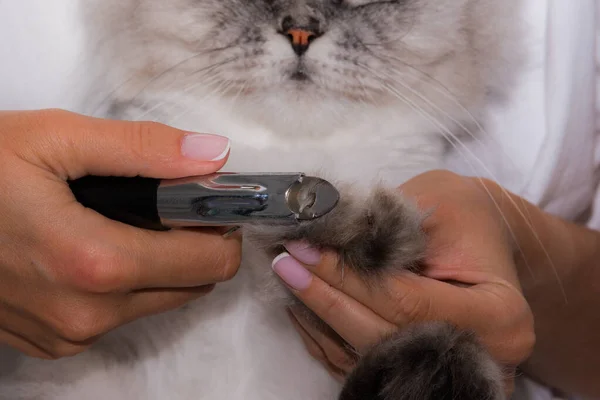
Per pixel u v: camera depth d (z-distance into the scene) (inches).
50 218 11.6
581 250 16.6
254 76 14.5
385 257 12.1
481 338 12.5
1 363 14.9
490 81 15.4
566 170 16.5
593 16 15.6
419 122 15.3
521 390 16.8
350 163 15.2
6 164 11.6
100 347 14.7
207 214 11.0
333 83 14.6
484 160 15.9
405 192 13.6
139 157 11.4
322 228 11.9
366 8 14.3
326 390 14.7
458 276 13.2
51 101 15.3
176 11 14.4
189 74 14.7
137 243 11.7
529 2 15.4
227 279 12.8
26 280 12.1
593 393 18.5
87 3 14.9
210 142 11.5
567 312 17.2
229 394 14.4
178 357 14.5
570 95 15.6
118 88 15.0
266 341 14.5
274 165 14.9
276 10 14.2
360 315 12.2
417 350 11.7
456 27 14.7
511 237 14.9
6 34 15.2
